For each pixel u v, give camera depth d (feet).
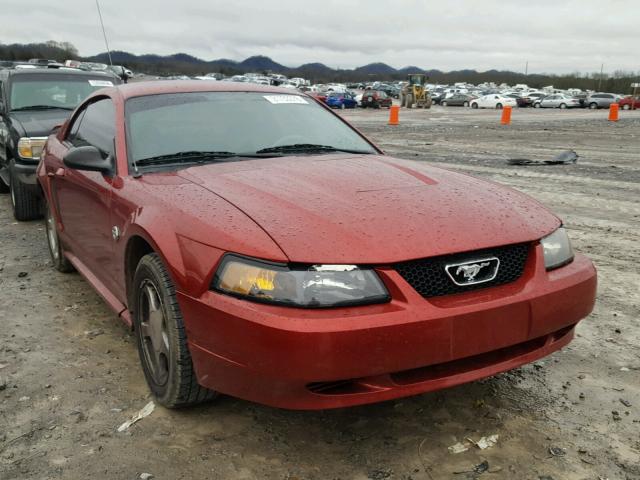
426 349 7.17
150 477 7.59
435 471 7.73
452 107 179.01
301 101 13.37
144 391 9.73
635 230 20.88
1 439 8.41
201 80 13.43
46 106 24.84
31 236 19.71
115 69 28.73
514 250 8.19
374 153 12.32
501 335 7.64
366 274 7.22
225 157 10.84
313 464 7.87
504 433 8.56
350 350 6.89
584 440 8.41
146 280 9.08
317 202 8.35
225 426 8.73
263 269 7.20
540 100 180.75
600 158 42.68
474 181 10.27
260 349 7.03
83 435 8.50
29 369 10.48
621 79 314.35
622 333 12.10
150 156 10.64
